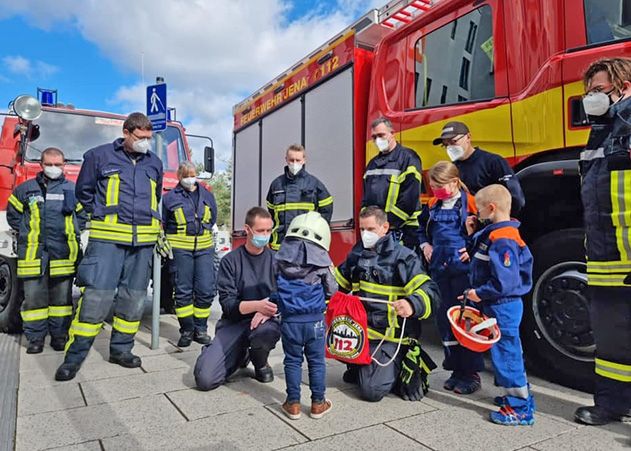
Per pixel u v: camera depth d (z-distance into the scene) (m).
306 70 5.51
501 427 2.55
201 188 4.73
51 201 4.42
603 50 2.84
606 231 2.55
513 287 2.54
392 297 3.05
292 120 5.79
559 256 3.07
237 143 7.36
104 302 3.63
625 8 2.79
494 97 3.47
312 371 2.75
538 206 3.31
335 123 4.98
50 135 6.14
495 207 2.67
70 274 4.48
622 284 2.50
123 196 3.74
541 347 3.15
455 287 3.15
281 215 4.73
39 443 2.40
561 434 2.45
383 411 2.80
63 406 2.91
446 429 2.53
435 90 3.96
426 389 3.07
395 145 3.73
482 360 3.13
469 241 3.05
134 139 3.73
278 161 6.11
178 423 2.64
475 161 3.22
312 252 2.76
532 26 3.22
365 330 2.88
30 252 4.32
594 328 2.62
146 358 4.04
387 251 3.06
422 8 4.30
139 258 3.88
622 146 2.47
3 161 5.88
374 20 4.52
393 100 4.34
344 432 2.50
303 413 2.77
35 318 4.34
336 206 4.89
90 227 3.74
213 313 6.31
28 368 3.79
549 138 3.07
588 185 2.62
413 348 3.05
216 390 3.20
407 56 4.24
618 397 2.53
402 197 3.62
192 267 4.57
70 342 3.54
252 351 3.33
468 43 3.70
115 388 3.24
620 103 2.47
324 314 2.83
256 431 2.52
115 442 2.40
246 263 3.47
